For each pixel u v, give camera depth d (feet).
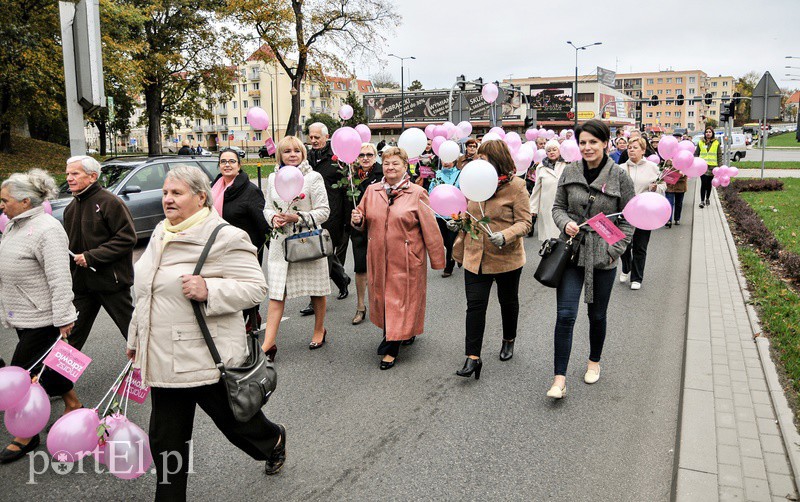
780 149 186.29
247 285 8.86
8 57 65.05
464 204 14.37
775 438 11.76
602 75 305.12
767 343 17.11
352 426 13.16
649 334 19.52
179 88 139.23
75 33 18.08
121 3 100.73
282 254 17.30
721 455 11.12
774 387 13.98
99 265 14.23
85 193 14.39
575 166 14.34
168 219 9.13
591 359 15.47
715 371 15.23
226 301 8.63
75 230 14.37
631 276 25.71
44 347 12.34
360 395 14.84
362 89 387.14
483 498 10.34
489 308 23.22
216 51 132.98
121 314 14.71
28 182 11.89
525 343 18.75
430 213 16.66
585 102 261.44
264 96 307.99
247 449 10.27
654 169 25.61
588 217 13.97
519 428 12.98
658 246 35.42
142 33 121.70
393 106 248.11
